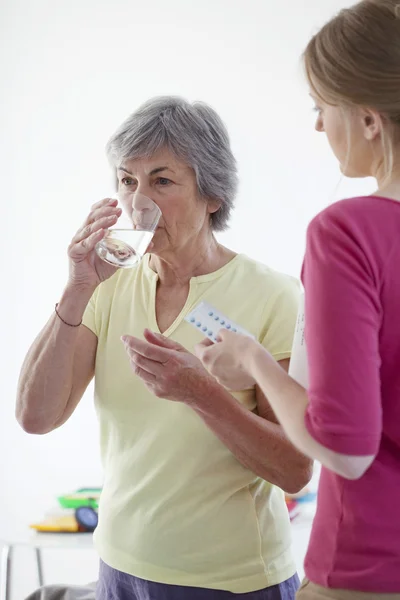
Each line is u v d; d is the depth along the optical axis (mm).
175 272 1718
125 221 1511
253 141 3377
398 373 1020
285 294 1688
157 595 1584
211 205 1723
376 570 1045
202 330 1442
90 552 3324
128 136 1599
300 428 988
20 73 3395
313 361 975
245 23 3363
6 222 3398
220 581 1567
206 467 1602
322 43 1070
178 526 1587
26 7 3385
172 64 3379
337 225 1010
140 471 1638
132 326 1713
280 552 1644
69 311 1646
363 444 942
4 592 2631
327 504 1102
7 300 3391
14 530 3330
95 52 3389
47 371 1674
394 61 1022
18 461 3344
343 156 1106
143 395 1650
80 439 3359
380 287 1005
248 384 1157
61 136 3391
